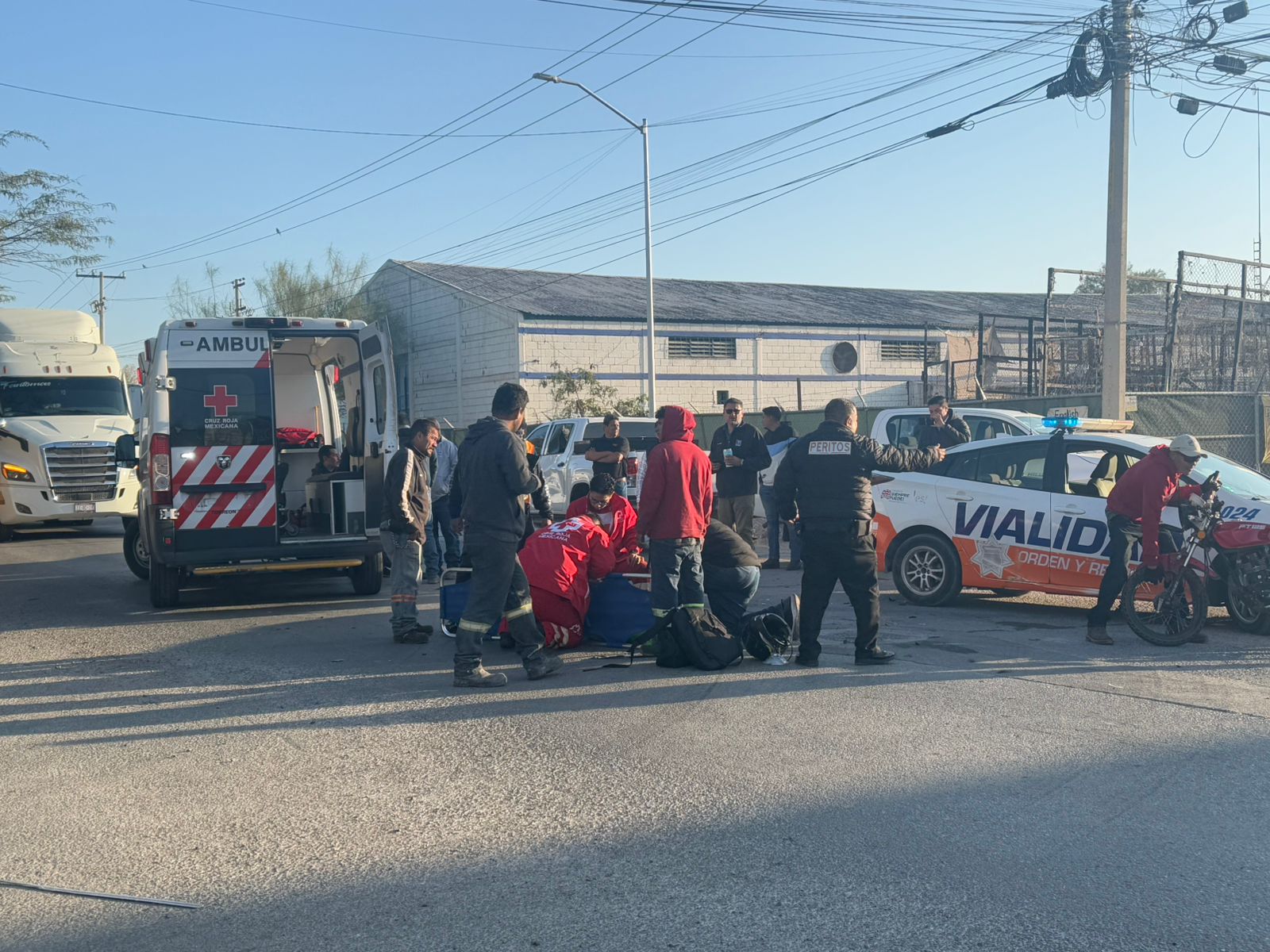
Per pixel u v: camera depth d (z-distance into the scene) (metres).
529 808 4.88
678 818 4.72
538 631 7.36
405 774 5.39
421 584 12.38
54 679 7.54
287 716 6.48
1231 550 8.48
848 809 4.79
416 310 39.75
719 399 36.44
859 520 7.43
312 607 10.69
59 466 17.92
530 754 5.66
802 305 40.94
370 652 8.34
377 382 10.86
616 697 6.77
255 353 10.42
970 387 27.84
